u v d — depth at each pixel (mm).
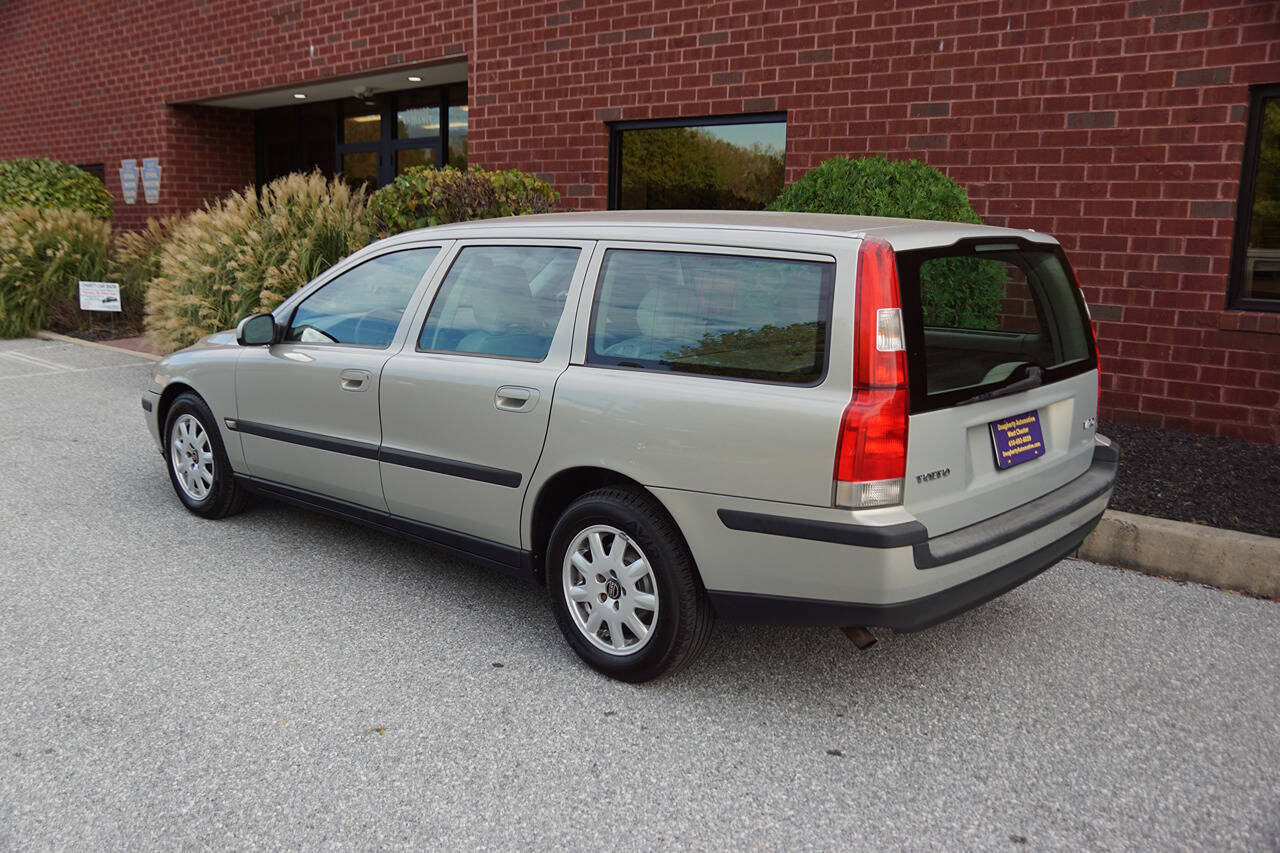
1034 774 3285
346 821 2979
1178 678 3957
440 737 3457
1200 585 4914
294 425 5047
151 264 13336
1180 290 7270
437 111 14445
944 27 8078
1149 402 7469
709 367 3576
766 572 3426
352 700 3703
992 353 3672
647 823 2996
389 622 4402
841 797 3145
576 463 3836
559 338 4000
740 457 3412
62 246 13328
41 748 3336
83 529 5566
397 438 4531
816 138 8898
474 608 4574
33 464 6914
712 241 3662
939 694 3818
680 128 9984
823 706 3713
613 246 3939
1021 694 3820
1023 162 7828
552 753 3369
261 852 2832
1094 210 7559
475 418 4180
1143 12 7188
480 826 2967
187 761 3277
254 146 17328
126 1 16266
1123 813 3076
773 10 9023
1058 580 4973
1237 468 6176
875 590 3242
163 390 5859
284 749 3359
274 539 5453
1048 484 3908
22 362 11281
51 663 3947
